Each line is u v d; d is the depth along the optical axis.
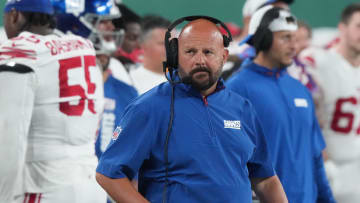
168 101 7.96
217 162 7.88
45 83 9.48
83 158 10.01
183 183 7.77
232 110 8.25
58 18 11.67
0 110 9.16
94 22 11.94
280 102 11.32
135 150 7.80
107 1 11.96
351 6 16.00
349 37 15.92
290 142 11.22
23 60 9.33
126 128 7.86
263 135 8.60
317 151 11.75
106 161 7.89
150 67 14.73
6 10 10.02
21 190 9.41
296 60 15.44
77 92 9.86
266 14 11.53
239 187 7.94
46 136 9.62
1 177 9.19
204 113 8.01
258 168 8.65
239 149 8.08
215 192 7.78
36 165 9.61
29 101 9.30
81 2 11.62
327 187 11.82
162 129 7.88
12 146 9.15
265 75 11.48
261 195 8.76
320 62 16.05
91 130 10.22
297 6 25.70
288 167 11.12
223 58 8.18
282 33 11.45
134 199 7.71
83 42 10.32
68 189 9.69
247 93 11.30
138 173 8.14
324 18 25.56
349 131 15.91
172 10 23.83
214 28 7.95
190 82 7.92
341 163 16.03
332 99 15.95
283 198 8.69
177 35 8.72
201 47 7.81
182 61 7.91
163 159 7.87
